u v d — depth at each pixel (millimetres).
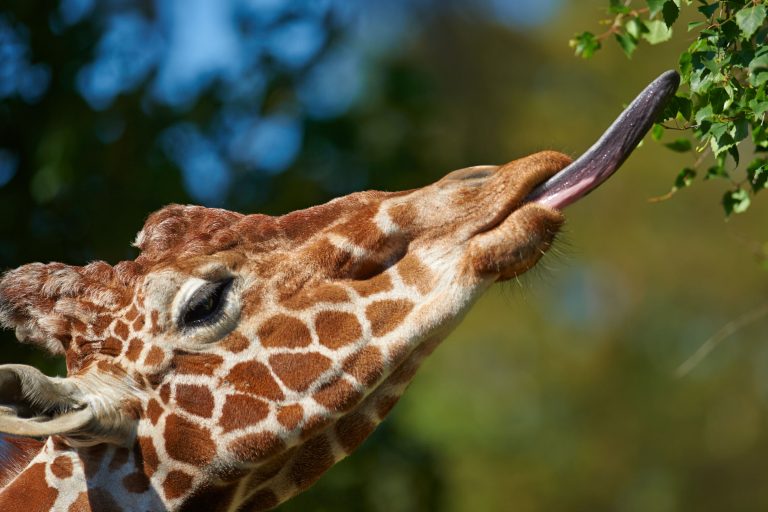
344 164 14695
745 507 37094
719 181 34938
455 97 40719
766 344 38375
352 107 15125
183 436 6980
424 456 14383
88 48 13766
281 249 7273
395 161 15125
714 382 38500
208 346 7051
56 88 13578
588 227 40375
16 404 6609
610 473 37781
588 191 7051
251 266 7184
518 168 7156
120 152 13836
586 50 8188
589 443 38281
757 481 37312
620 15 8109
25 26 13570
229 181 14219
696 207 38625
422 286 7109
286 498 7422
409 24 41250
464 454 32281
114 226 13328
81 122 13570
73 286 7391
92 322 7273
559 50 40000
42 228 13219
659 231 39344
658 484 37656
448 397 32312
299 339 7055
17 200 13133
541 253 7043
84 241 13281
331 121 14594
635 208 39594
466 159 18781
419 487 14070
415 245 7230
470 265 7020
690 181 8133
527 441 37125
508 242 6977
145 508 6992
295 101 14781
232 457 6969
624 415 38938
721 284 38844
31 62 13602
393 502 13852
